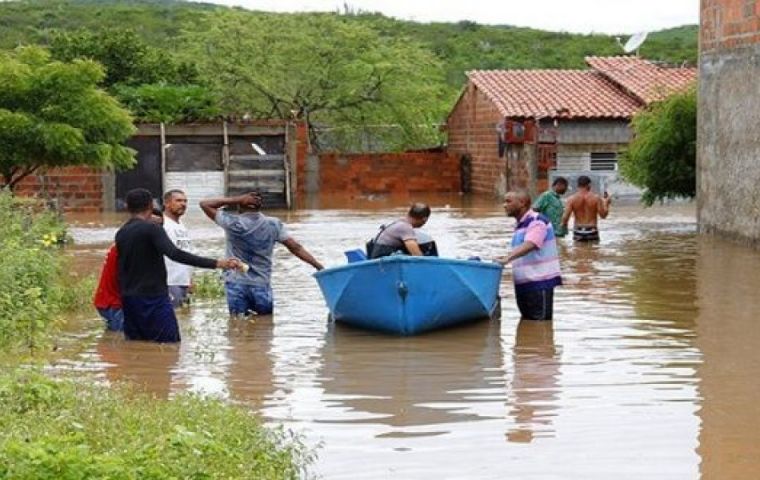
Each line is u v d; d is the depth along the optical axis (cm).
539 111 4359
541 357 1371
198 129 4000
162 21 8238
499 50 8019
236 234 1638
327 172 4769
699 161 2861
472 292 1540
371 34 5406
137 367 1309
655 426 1051
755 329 1543
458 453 969
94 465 725
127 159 2700
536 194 4325
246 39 5272
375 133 5397
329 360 1362
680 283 1991
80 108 2577
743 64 2583
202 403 1002
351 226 3212
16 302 1406
